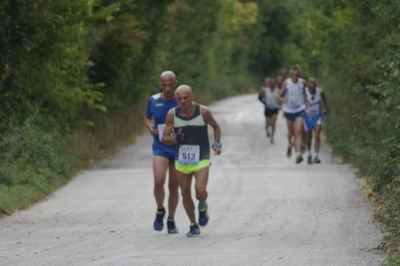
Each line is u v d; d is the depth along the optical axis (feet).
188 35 317.83
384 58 115.03
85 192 117.50
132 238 78.28
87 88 155.02
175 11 285.64
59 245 74.84
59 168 133.28
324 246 69.87
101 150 182.91
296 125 140.26
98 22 170.30
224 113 333.01
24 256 68.85
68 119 161.38
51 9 127.24
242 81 628.69
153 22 225.76
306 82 143.84
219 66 581.94
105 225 87.86
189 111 75.72
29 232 83.71
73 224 89.40
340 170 135.44
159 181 79.20
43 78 136.05
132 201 106.32
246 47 655.76
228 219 88.63
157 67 233.35
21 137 127.95
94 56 179.93
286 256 64.95
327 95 214.69
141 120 247.09
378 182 96.89
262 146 194.29
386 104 98.84
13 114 130.72
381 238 71.97
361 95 153.28
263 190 112.68
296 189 112.57
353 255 64.39
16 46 126.00
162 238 77.77
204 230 82.17
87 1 133.49
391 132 100.89
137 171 144.97
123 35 178.50
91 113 184.85
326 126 198.39
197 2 315.78
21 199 106.63
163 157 80.18
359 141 141.38
